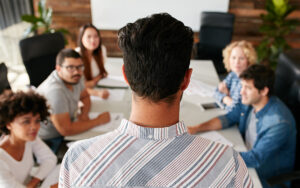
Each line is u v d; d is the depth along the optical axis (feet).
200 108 6.65
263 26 12.86
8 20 13.39
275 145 4.91
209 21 11.88
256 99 5.16
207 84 7.99
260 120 5.29
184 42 1.43
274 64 13.12
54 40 8.57
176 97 1.50
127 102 6.81
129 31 1.46
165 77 1.42
